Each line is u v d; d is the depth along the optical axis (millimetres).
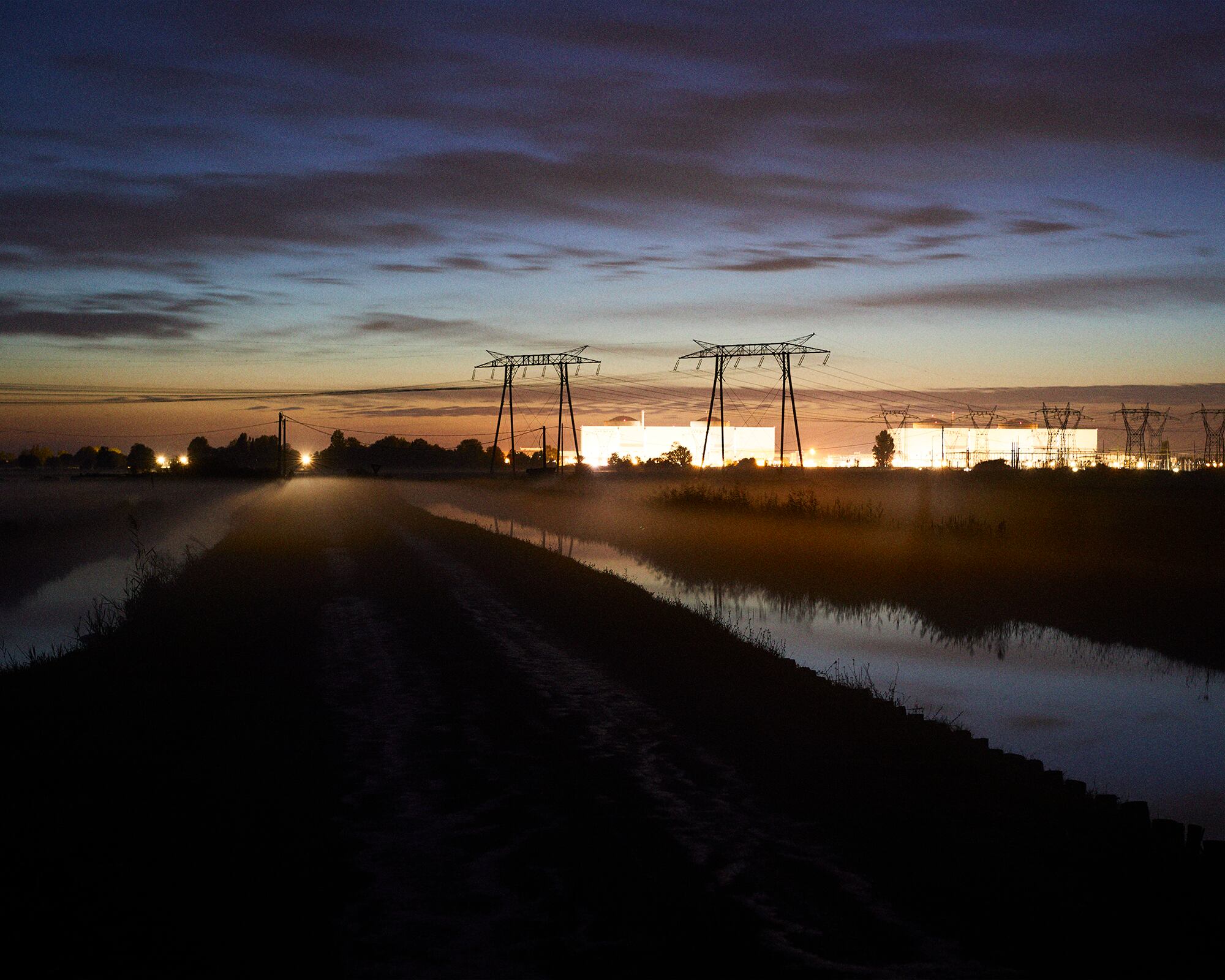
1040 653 19453
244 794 8891
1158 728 14414
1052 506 43375
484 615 20062
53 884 6930
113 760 9719
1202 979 5941
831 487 66500
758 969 6027
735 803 9023
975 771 9969
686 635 17406
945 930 6555
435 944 6316
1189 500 45031
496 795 9250
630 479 91812
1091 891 7148
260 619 18875
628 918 6723
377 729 11547
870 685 15273
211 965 5938
